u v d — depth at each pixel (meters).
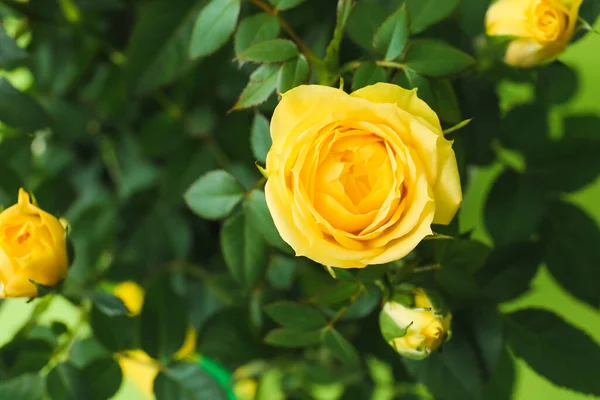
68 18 0.45
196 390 0.41
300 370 0.45
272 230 0.38
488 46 0.39
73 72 0.46
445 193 0.35
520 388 0.52
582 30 0.39
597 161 0.43
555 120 0.47
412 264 0.37
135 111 0.48
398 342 0.37
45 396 0.40
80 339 0.43
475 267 0.38
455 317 0.40
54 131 0.46
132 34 0.43
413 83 0.37
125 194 0.48
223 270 0.48
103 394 0.40
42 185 0.47
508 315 0.41
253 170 0.45
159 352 0.42
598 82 0.51
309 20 0.43
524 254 0.41
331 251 0.34
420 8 0.38
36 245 0.37
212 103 0.47
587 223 0.43
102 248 0.47
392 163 0.34
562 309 0.51
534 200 0.43
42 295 0.38
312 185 0.34
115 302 0.40
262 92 0.37
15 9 0.43
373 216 0.34
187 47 0.44
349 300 0.38
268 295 0.43
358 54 0.42
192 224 0.49
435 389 0.39
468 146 0.42
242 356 0.43
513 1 0.38
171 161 0.46
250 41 0.38
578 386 0.41
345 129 0.34
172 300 0.42
